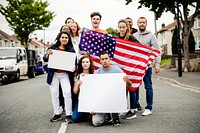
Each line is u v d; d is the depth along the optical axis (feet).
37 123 22.16
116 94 20.54
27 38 134.51
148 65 23.40
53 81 22.27
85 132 18.88
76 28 25.09
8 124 22.20
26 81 73.20
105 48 23.65
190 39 137.80
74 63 21.89
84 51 23.86
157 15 84.07
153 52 23.70
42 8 129.90
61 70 22.09
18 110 28.66
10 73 69.05
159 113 24.56
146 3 80.79
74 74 22.36
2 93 45.98
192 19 83.35
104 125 20.76
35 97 38.86
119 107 20.45
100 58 21.44
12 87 56.59
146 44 25.11
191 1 81.05
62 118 23.56
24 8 126.62
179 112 24.86
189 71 83.20
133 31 27.22
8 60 70.44
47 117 24.44
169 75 73.41
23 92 46.09
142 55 23.38
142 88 47.75
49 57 21.76
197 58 84.99
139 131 18.71
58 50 22.22
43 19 130.00
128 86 21.42
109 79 20.84
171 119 22.08
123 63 23.38
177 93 39.22
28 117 24.77
